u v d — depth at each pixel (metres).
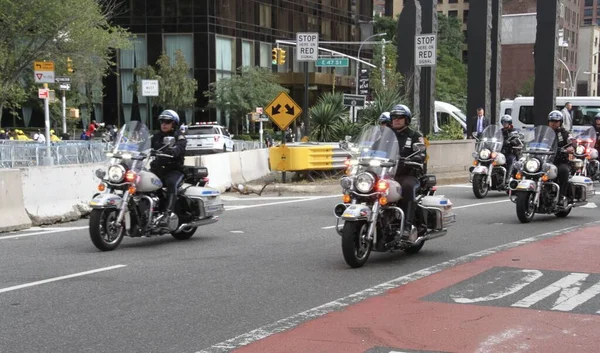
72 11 33.41
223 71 59.16
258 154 22.36
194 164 18.44
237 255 9.80
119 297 7.35
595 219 13.51
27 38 34.22
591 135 19.34
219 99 56.19
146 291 7.62
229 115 57.41
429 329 6.12
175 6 57.09
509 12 105.81
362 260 8.83
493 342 5.74
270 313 6.73
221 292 7.57
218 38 58.34
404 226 9.05
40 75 21.45
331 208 15.57
